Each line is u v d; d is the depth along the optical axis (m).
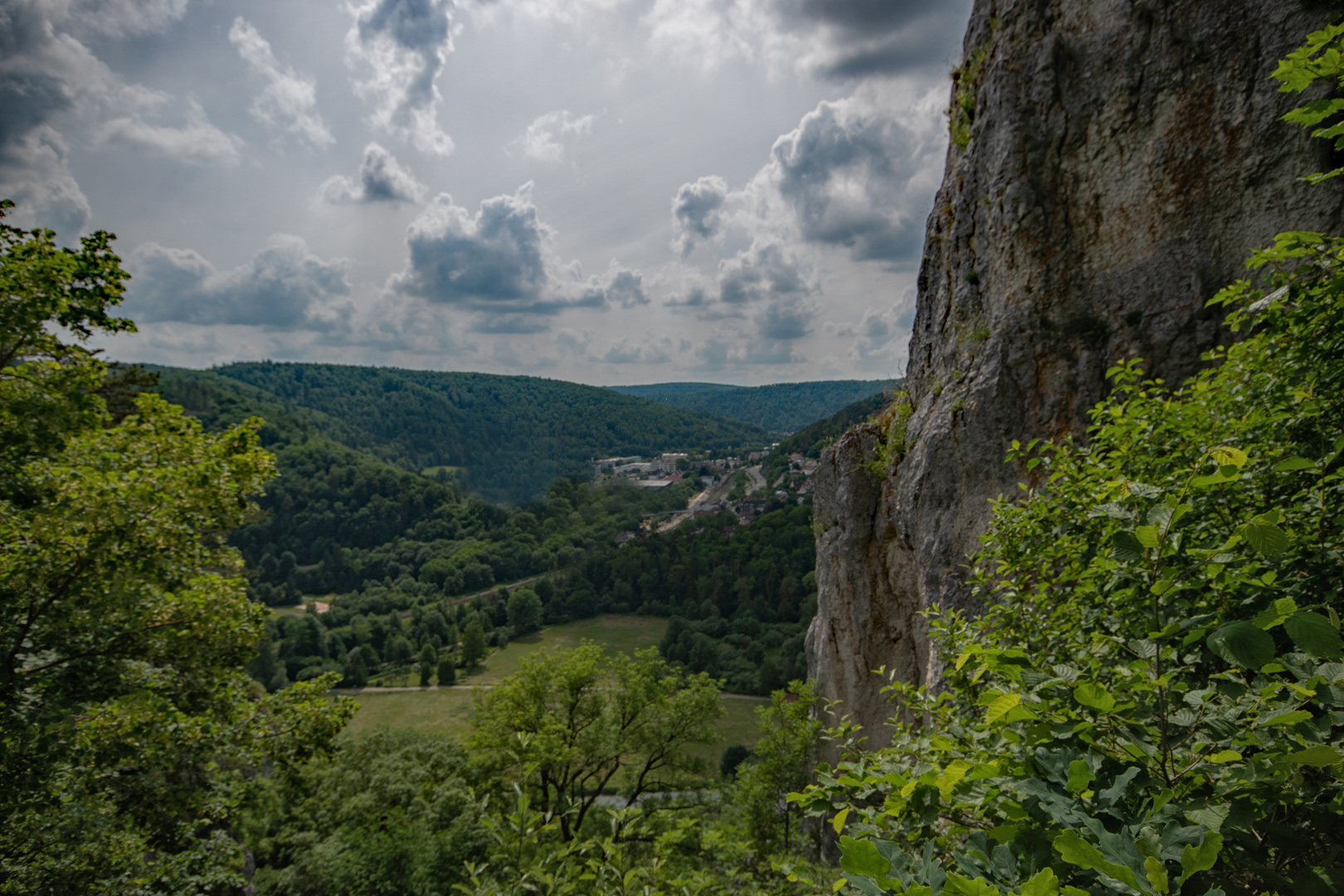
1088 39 9.42
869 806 2.65
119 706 9.88
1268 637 1.60
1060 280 9.50
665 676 27.48
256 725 12.23
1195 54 8.46
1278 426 3.66
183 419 11.88
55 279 8.48
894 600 13.56
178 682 11.11
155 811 11.09
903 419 13.44
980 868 1.75
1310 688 1.73
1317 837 1.87
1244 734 1.81
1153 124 8.79
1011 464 9.77
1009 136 10.05
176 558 11.27
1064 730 1.98
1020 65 10.05
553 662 25.92
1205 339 8.32
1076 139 9.47
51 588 9.37
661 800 27.94
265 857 28.42
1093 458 4.82
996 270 10.45
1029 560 5.04
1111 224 9.16
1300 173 7.66
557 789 25.09
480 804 4.62
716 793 29.47
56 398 9.01
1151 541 1.91
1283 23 7.79
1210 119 8.34
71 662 9.75
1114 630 2.93
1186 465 3.74
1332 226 7.43
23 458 8.91
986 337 10.58
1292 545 2.70
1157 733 1.99
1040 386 9.62
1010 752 2.13
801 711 19.66
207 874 11.03
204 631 11.06
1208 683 2.52
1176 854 1.51
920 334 13.84
